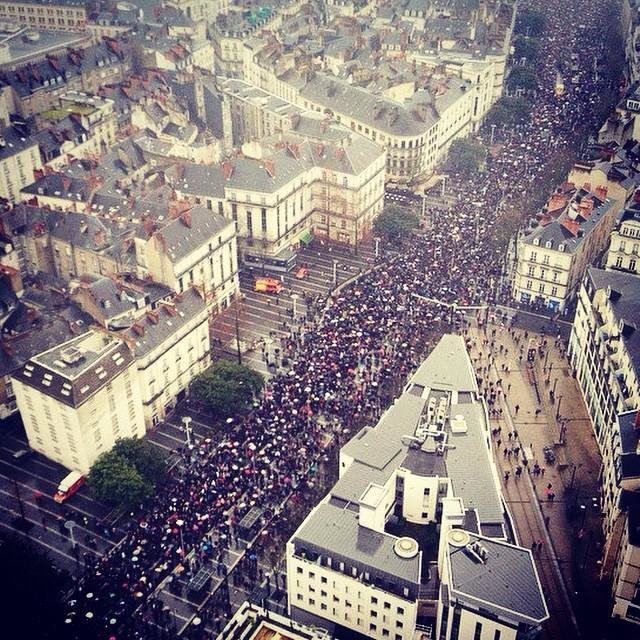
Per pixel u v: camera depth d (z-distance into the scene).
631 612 183.62
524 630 156.00
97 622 182.25
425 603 177.88
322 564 177.75
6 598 180.75
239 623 165.75
